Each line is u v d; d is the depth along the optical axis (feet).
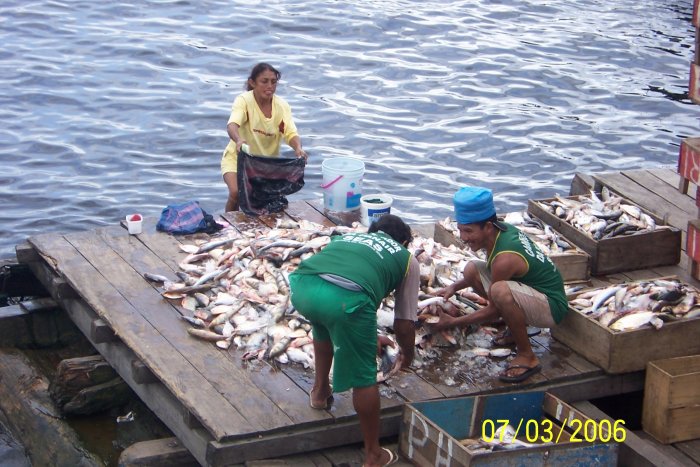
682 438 20.04
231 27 53.72
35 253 26.00
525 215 26.30
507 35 55.26
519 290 20.11
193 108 43.52
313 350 20.59
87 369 22.98
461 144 41.29
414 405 18.69
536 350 21.61
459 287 21.91
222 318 21.67
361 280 17.43
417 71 49.06
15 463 23.03
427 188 37.35
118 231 26.50
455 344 21.43
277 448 18.28
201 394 19.19
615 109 45.60
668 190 29.94
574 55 52.49
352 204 28.02
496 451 17.43
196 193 36.68
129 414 23.09
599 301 21.71
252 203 28.02
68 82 45.57
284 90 45.88
